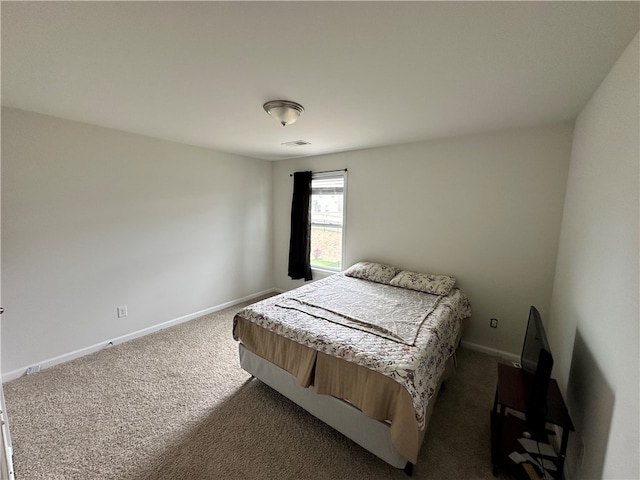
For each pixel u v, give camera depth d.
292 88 1.66
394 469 1.49
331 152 3.65
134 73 1.49
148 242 2.96
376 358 1.48
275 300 2.42
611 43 1.16
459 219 2.79
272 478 1.44
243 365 2.22
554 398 1.45
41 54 1.30
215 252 3.65
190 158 3.25
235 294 4.00
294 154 3.81
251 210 4.09
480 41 1.17
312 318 2.04
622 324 1.02
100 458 1.52
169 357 2.56
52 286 2.35
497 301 2.66
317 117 2.17
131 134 2.72
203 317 3.52
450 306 2.31
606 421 1.07
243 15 1.02
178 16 1.03
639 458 0.82
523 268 2.50
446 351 1.99
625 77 1.18
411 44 1.20
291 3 0.96
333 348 1.62
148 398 2.01
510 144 2.47
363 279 3.19
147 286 2.98
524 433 1.56
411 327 1.88
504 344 2.66
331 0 0.94
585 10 0.97
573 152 2.12
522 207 2.46
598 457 1.11
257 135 2.76
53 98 1.86
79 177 2.42
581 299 1.56
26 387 2.09
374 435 1.47
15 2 0.95
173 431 1.72
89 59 1.35
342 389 1.58
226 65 1.40
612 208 1.22
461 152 2.72
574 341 1.62
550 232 2.35
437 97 1.77
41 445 1.59
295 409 1.93
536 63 1.34
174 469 1.47
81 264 2.50
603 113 1.45
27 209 2.18
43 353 2.33
